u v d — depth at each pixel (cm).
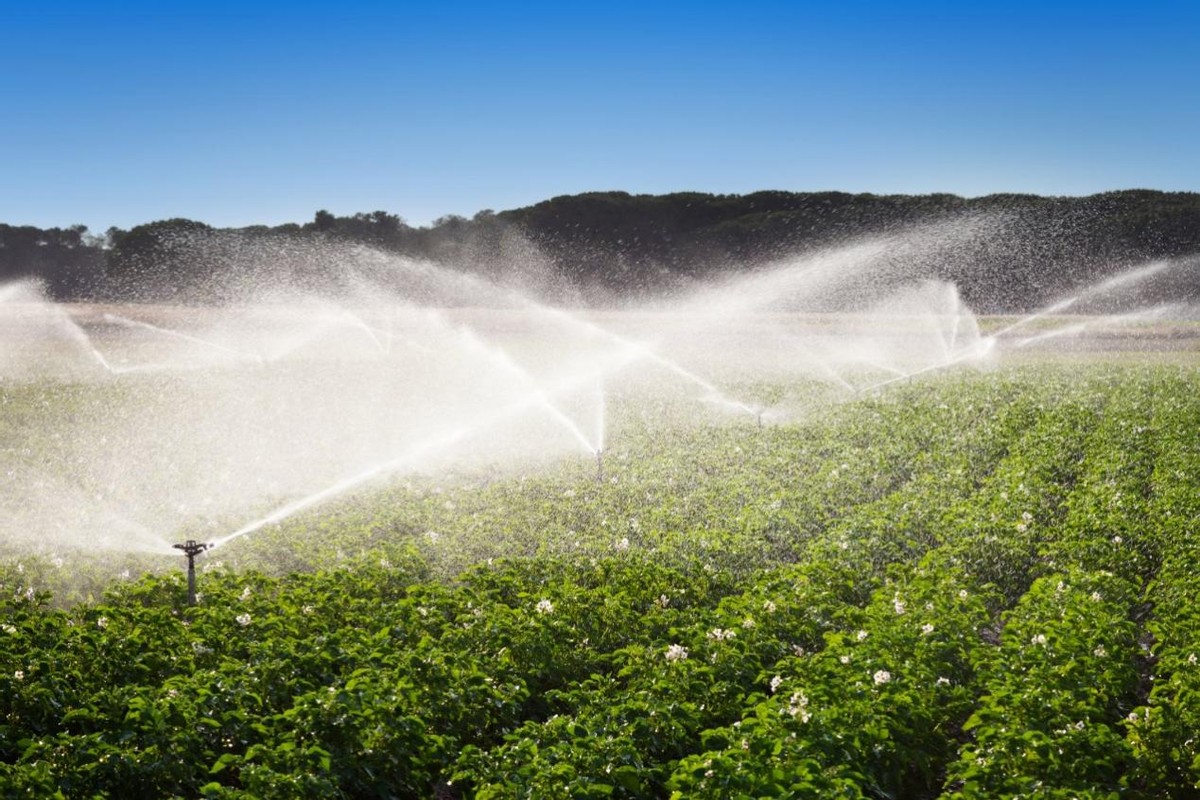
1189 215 10556
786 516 2170
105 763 1006
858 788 942
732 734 1050
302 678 1202
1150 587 1664
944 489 2417
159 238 9975
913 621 1417
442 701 1177
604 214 11919
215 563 1908
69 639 1302
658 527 2131
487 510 2345
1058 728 1091
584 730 1062
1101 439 3002
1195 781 1107
